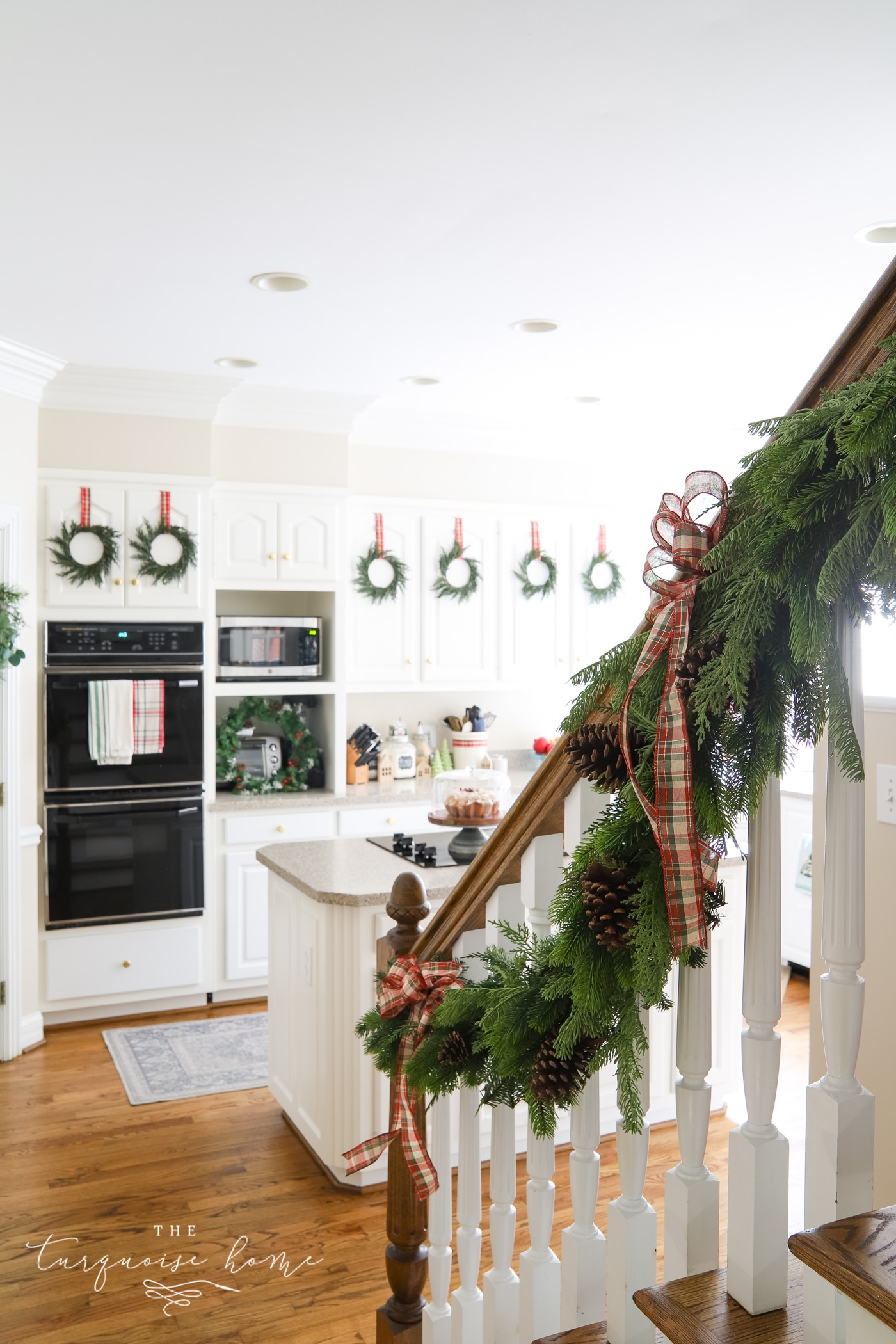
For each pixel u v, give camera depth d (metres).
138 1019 4.61
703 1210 1.10
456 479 5.63
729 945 3.48
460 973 1.60
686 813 0.89
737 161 2.52
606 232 2.95
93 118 2.31
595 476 5.98
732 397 4.93
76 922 4.45
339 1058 3.11
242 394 4.76
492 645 5.62
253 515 4.89
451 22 1.94
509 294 3.47
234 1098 3.79
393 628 5.37
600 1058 1.09
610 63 2.08
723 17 1.92
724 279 3.34
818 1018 2.19
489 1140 3.07
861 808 0.93
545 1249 1.43
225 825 4.77
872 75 2.13
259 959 4.84
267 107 2.26
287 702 5.45
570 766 1.29
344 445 5.07
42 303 3.57
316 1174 3.22
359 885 3.14
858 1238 0.85
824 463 0.81
